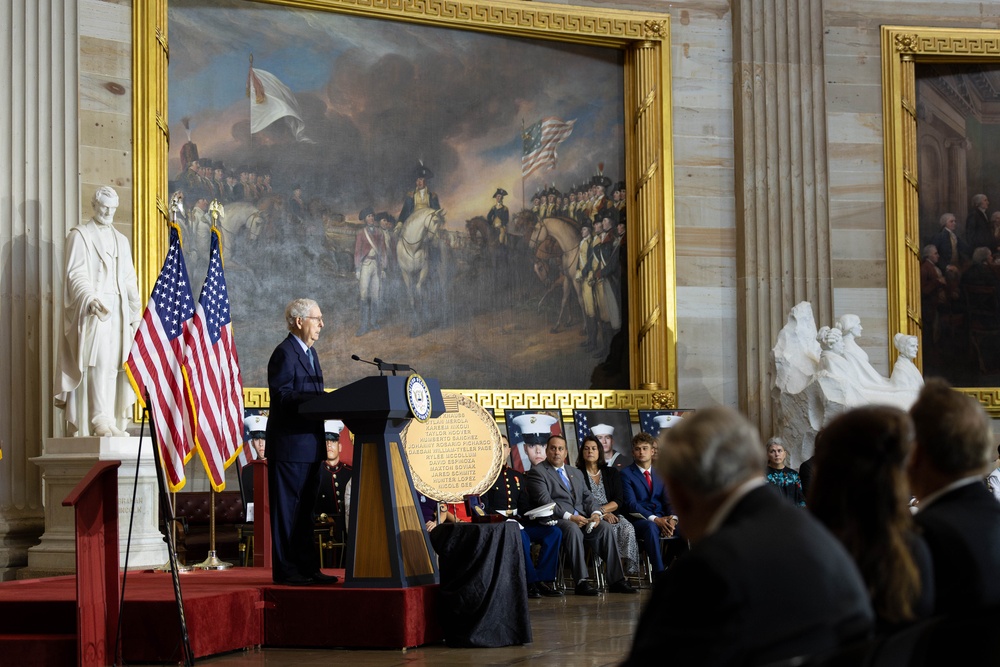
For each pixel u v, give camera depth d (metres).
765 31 13.70
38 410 10.00
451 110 12.94
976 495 2.81
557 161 13.35
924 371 13.80
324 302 12.12
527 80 13.29
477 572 6.62
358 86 12.52
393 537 6.53
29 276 10.07
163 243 10.97
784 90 13.68
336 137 12.36
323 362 12.05
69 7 10.58
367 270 12.37
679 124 13.59
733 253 13.62
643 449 10.66
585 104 13.52
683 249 13.45
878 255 13.74
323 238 12.18
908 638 2.15
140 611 5.93
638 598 9.41
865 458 2.53
